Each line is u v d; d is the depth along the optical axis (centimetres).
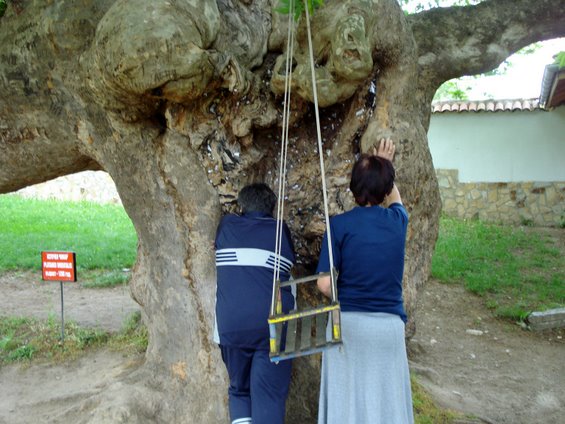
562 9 356
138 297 383
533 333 618
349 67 246
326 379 247
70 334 491
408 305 338
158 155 316
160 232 337
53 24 301
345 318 239
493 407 426
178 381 343
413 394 389
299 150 316
